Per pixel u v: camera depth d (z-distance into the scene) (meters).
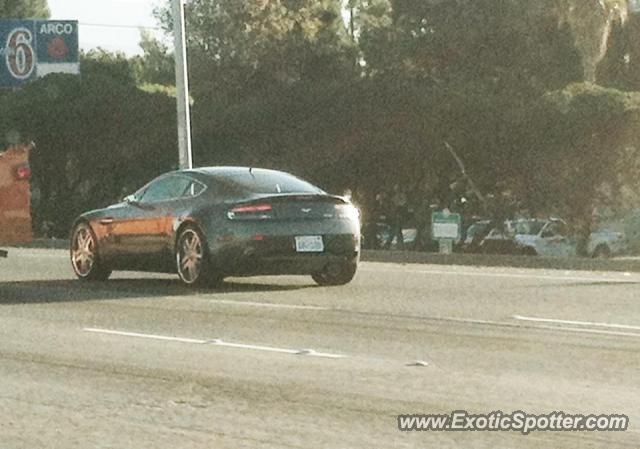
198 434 10.36
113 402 11.75
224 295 21.23
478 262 32.25
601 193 43.53
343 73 55.12
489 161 44.72
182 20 37.62
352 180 47.34
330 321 17.52
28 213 21.55
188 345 15.29
